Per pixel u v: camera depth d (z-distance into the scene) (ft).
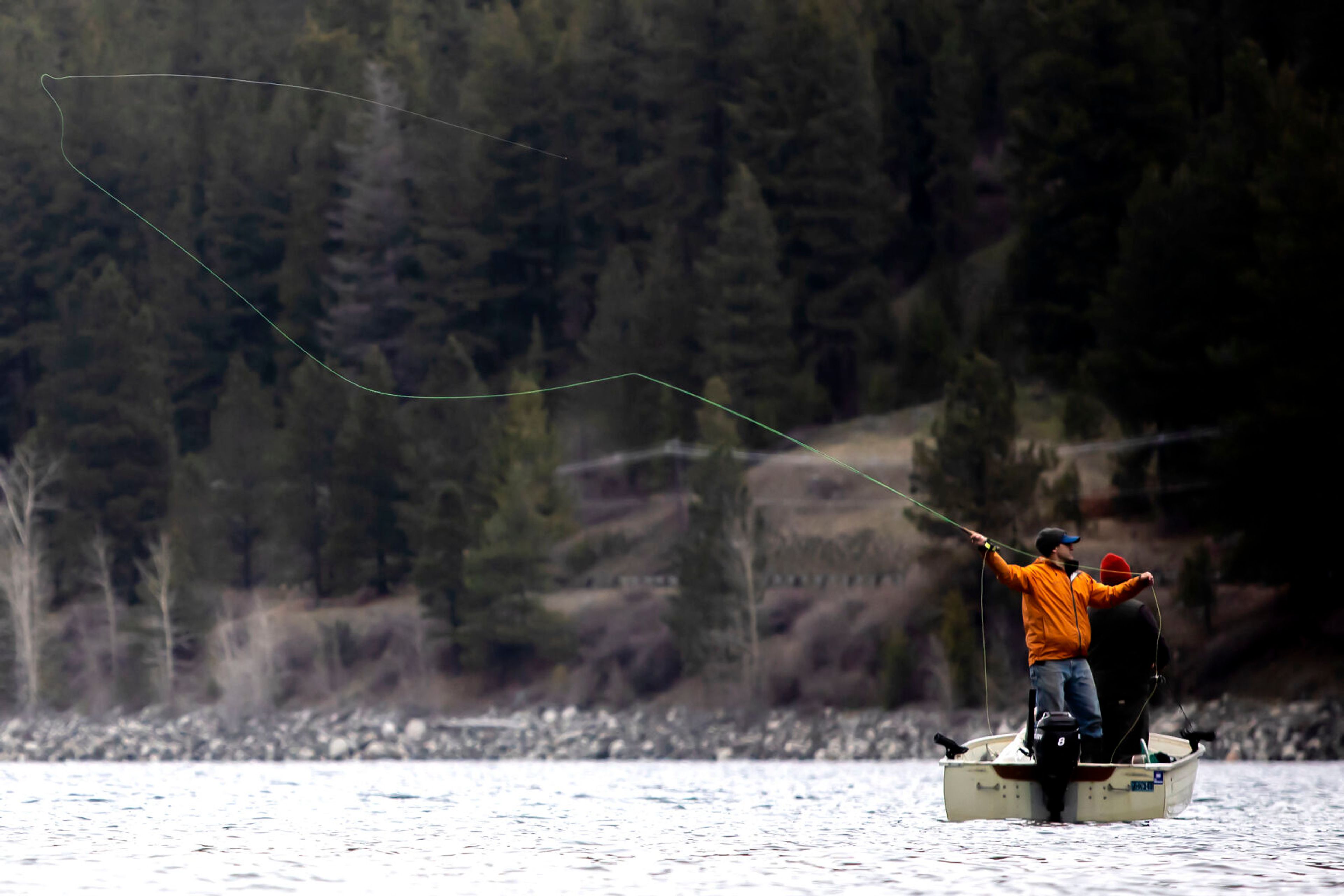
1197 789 231.71
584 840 135.13
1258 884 97.50
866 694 558.56
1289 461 478.18
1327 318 488.85
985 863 110.52
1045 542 141.90
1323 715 431.02
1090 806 140.46
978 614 550.77
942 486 565.53
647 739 492.13
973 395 567.18
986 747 158.71
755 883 98.53
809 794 224.12
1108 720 148.15
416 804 197.77
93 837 138.72
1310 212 501.97
